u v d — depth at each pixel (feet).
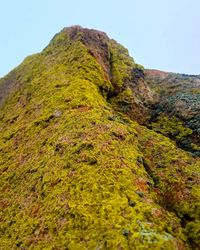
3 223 65.72
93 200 56.54
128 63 141.28
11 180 78.64
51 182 65.72
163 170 74.95
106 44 146.82
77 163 66.59
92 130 77.05
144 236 48.49
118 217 52.21
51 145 78.84
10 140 97.96
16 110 117.39
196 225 56.75
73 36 148.56
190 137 98.73
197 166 78.64
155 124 109.81
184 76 148.05
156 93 132.36
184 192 66.95
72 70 114.73
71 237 51.11
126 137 79.77
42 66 135.13
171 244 48.49
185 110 111.14
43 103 102.94
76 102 92.43
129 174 64.23
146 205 56.39
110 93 117.08
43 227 56.70
